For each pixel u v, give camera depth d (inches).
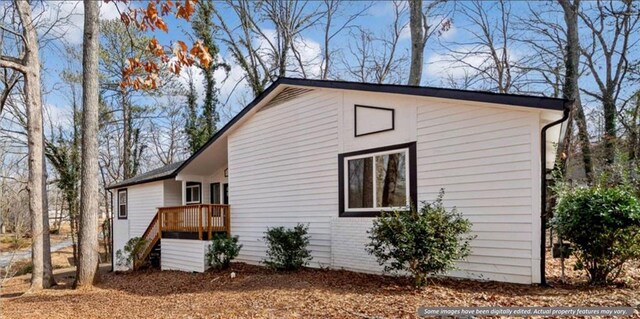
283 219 447.5
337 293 272.5
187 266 515.5
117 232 793.6
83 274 460.4
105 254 1042.7
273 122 466.0
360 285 298.8
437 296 244.5
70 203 927.0
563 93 629.3
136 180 744.3
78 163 935.0
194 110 949.8
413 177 335.6
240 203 501.4
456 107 314.2
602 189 262.8
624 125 597.9
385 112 360.5
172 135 1237.7
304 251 404.2
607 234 243.9
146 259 613.0
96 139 471.5
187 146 1002.7
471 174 302.7
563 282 271.4
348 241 380.2
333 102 404.8
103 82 1003.3
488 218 292.4
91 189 466.6
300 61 976.3
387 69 995.3
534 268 269.9
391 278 320.8
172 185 684.1
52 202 1222.3
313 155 421.1
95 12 466.3
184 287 390.3
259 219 475.5
